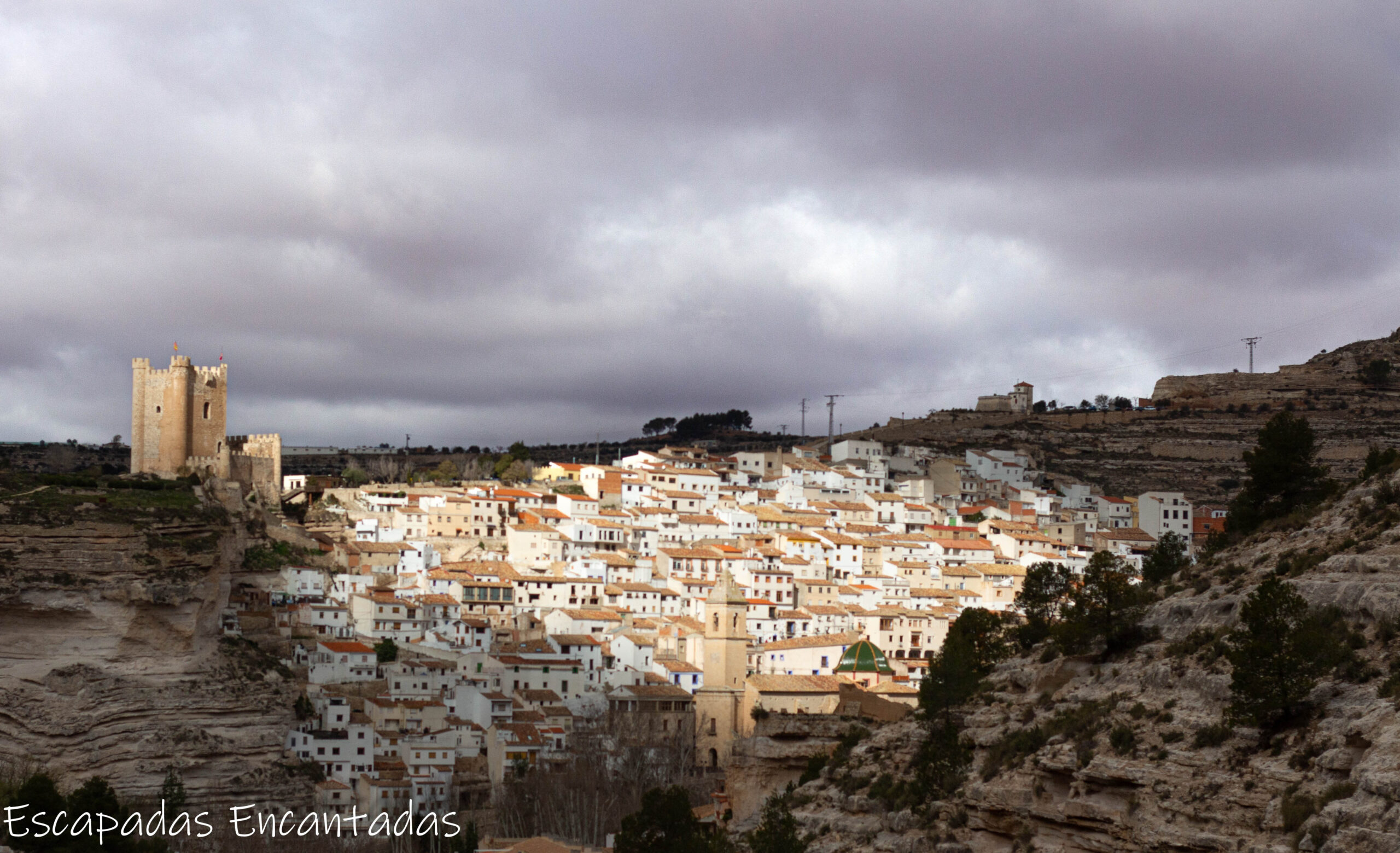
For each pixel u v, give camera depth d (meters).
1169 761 81.38
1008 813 90.69
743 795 128.38
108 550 182.00
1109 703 91.38
